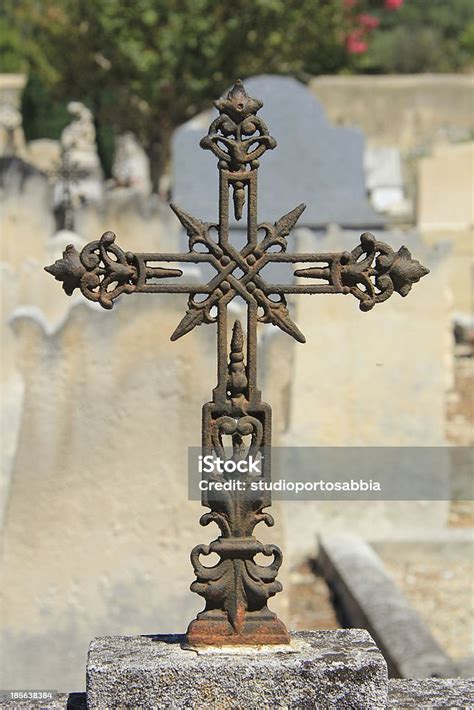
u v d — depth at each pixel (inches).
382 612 340.2
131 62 924.0
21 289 412.8
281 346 295.3
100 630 303.4
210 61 917.2
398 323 415.5
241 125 155.6
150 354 301.1
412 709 158.4
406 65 1626.5
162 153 964.6
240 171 155.8
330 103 1424.7
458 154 883.4
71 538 302.7
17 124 1167.6
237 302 312.7
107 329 299.9
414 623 331.9
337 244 416.5
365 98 1422.2
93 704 147.3
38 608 302.5
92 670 147.3
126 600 303.4
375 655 150.7
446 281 415.8
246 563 154.8
